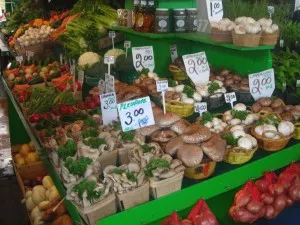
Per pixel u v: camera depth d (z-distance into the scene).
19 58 2.62
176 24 1.68
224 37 1.41
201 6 1.79
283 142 1.24
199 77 1.60
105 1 2.50
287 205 1.26
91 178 0.94
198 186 1.07
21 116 1.75
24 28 3.25
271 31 1.34
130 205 0.95
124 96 1.54
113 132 1.18
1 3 6.49
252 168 1.19
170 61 1.96
